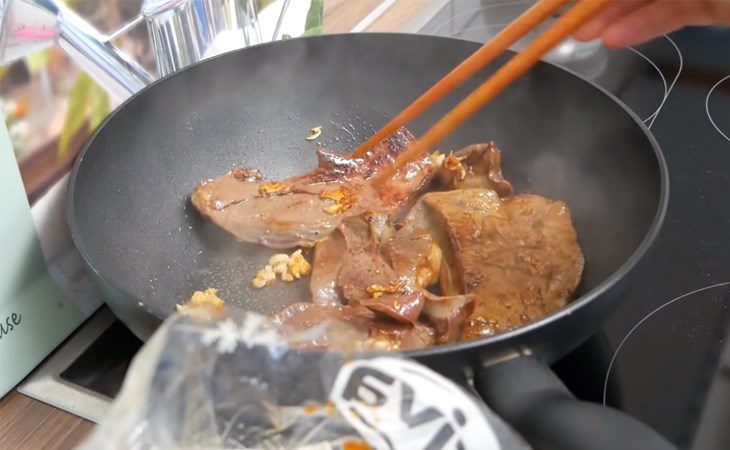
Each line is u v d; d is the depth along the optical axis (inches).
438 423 8.2
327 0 23.2
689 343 14.4
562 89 17.1
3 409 14.0
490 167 17.8
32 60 14.3
